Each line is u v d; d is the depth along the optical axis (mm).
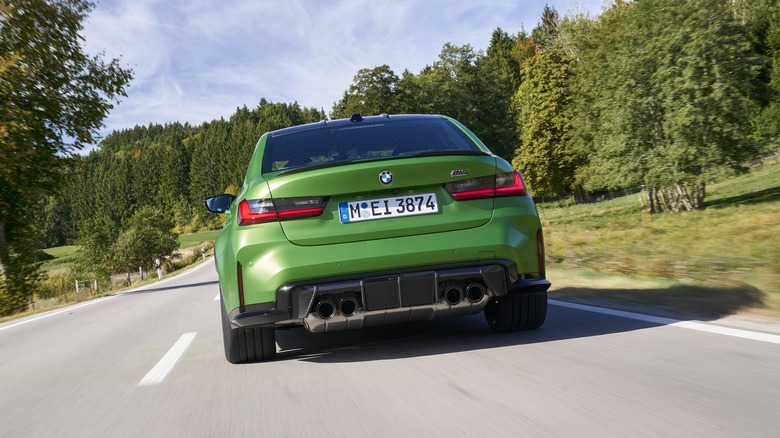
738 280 6223
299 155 4238
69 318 10883
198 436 2846
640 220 31266
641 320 4812
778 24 50500
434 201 3877
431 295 3797
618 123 35031
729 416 2533
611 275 8117
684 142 33156
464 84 78375
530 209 4043
